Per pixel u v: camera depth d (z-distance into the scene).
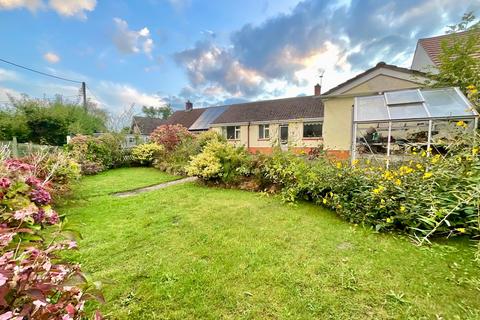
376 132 7.82
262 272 2.11
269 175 5.14
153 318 1.60
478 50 5.68
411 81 8.01
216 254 2.45
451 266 2.12
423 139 6.29
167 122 24.62
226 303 1.74
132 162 10.94
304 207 4.04
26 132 13.34
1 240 1.05
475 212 2.54
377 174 3.56
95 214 3.81
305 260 2.30
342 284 1.92
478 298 1.72
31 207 1.67
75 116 16.20
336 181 3.78
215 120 19.12
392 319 1.56
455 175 2.96
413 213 2.75
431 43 8.44
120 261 2.33
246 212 3.82
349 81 9.13
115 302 1.75
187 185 6.17
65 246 1.22
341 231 2.99
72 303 1.00
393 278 1.98
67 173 4.71
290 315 1.61
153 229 3.16
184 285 1.94
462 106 5.12
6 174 2.66
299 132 14.47
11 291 0.82
